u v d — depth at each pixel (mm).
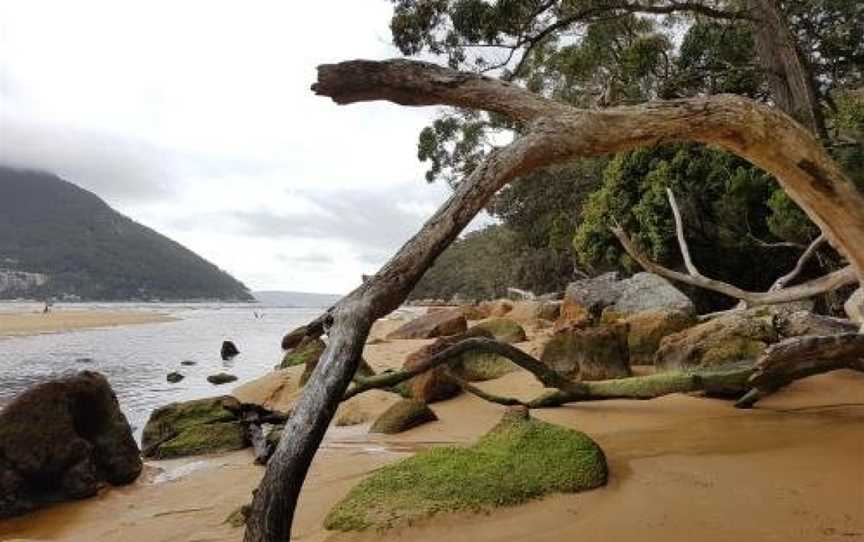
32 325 45750
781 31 11156
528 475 4215
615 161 18594
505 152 2959
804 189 3785
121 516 4984
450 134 20797
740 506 3730
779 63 11375
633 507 3828
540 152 3057
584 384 6566
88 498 5516
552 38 15812
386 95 3410
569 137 3137
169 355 23328
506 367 9617
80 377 5875
